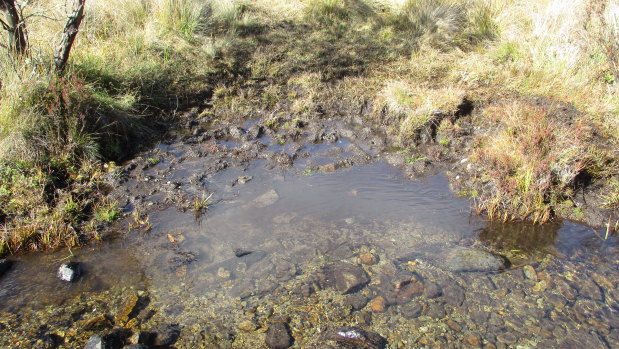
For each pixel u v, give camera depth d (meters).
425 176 5.47
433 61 8.08
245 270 4.04
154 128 6.33
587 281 3.91
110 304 3.67
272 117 6.63
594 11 7.24
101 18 7.95
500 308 3.65
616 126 5.78
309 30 9.38
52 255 4.19
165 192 5.07
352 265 4.09
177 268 4.04
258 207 4.89
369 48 8.69
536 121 5.33
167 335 3.39
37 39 6.55
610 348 3.30
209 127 6.46
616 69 6.38
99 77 6.23
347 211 4.84
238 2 9.88
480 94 6.87
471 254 4.13
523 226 4.63
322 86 7.42
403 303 3.71
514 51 7.81
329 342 3.32
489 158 5.30
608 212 4.77
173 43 7.97
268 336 3.39
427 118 6.15
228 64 7.89
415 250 4.29
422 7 9.47
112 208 4.73
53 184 4.92
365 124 6.56
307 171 5.52
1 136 4.99
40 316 3.54
